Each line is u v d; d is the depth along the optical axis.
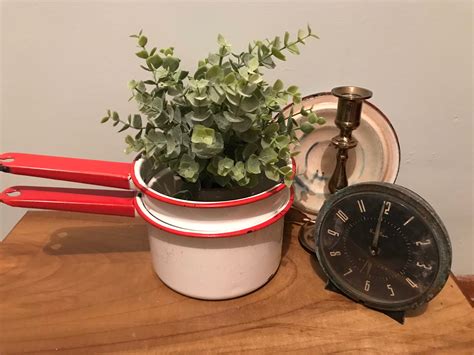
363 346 0.44
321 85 0.63
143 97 0.42
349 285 0.49
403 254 0.46
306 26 0.59
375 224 0.46
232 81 0.37
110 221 0.63
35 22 0.59
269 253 0.48
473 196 0.71
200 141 0.37
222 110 0.40
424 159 0.68
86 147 0.68
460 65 0.61
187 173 0.41
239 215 0.43
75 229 0.61
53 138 0.67
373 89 0.63
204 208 0.42
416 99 0.64
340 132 0.53
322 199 0.62
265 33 0.59
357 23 0.59
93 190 0.52
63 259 0.55
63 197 0.49
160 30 0.59
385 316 0.47
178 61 0.42
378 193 0.46
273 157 0.41
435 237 0.44
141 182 0.46
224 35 0.60
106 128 0.66
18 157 0.49
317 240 0.50
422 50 0.60
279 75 0.62
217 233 0.43
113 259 0.55
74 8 0.58
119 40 0.60
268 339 0.44
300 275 0.53
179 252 0.45
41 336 0.44
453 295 0.50
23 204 0.49
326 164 0.61
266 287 0.51
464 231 0.74
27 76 0.63
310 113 0.47
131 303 0.48
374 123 0.57
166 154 0.42
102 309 0.48
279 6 0.58
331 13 0.58
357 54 0.60
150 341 0.44
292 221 0.62
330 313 0.47
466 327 0.46
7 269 0.53
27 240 0.59
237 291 0.48
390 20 0.58
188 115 0.42
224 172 0.41
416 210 0.44
